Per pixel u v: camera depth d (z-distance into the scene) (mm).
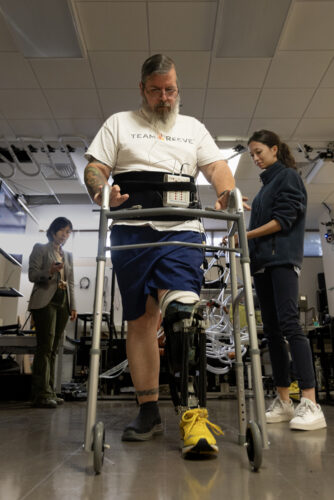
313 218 8695
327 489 757
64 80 4402
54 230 3195
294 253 1848
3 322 5246
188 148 1417
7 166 6398
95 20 3586
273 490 751
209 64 4125
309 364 1710
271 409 1938
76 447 1216
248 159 6031
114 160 1415
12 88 4555
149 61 1407
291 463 981
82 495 724
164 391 3760
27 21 3557
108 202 1105
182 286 1137
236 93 4598
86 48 3932
